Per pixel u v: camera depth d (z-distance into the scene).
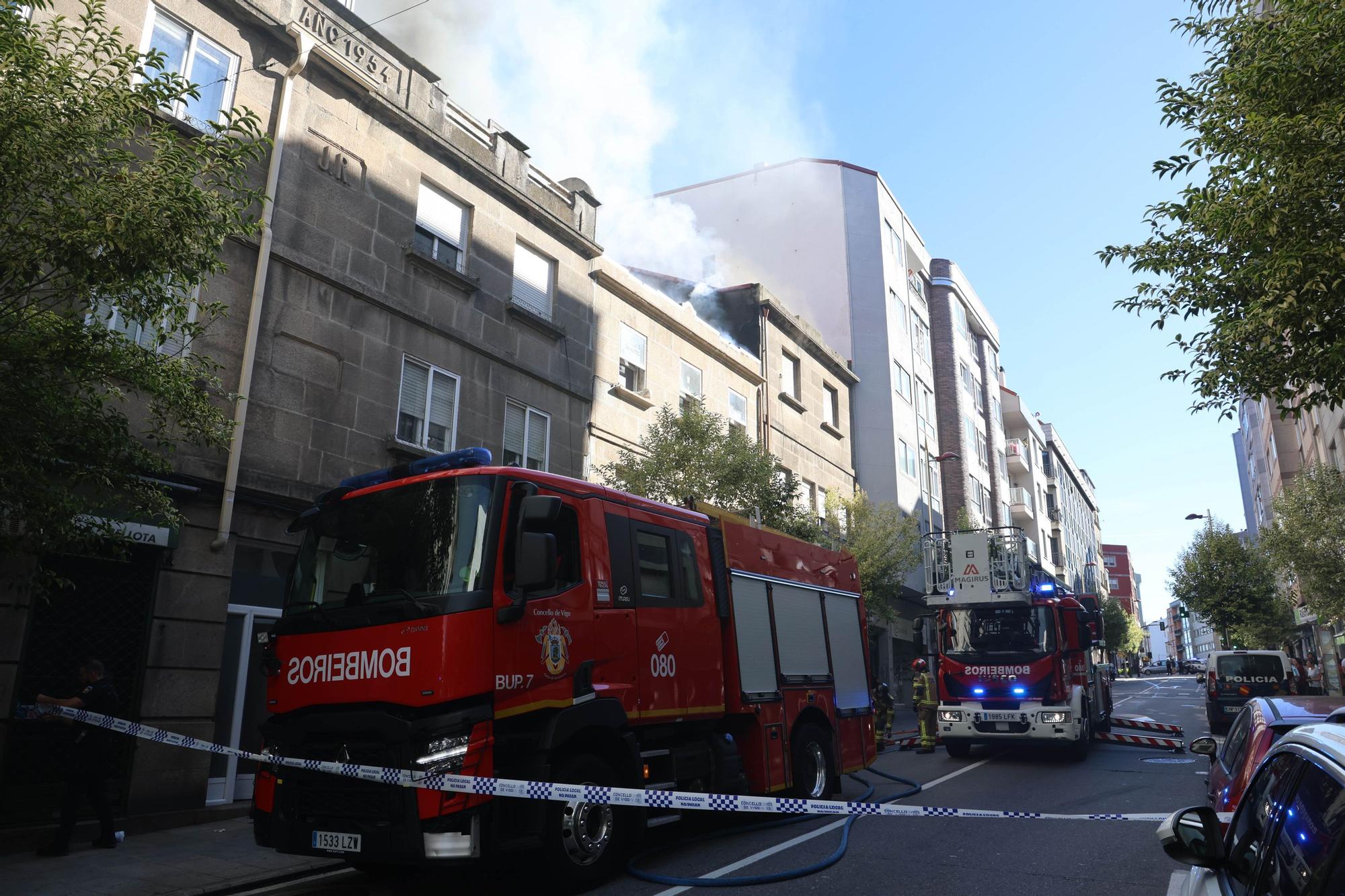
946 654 14.68
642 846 7.62
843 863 6.90
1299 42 7.11
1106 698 18.62
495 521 6.09
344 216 12.40
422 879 6.91
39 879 6.96
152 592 9.48
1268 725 5.39
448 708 5.56
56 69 5.64
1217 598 38.69
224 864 7.55
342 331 12.10
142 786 9.11
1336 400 7.70
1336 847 2.08
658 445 15.84
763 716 8.59
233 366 10.59
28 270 5.60
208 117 10.88
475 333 14.45
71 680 8.79
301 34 11.76
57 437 6.02
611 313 18.19
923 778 12.12
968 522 34.38
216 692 9.88
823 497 26.75
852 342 31.81
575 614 6.53
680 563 7.98
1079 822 8.60
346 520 6.61
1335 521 23.23
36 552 6.43
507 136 15.78
